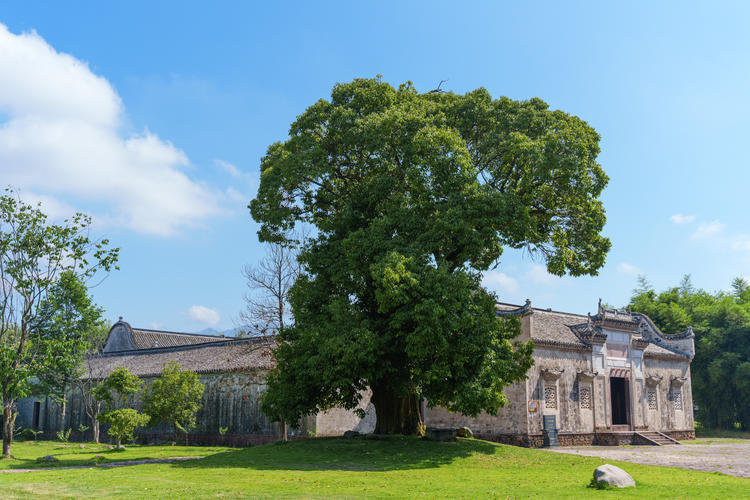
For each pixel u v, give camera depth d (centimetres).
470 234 2408
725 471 2191
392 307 2342
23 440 4628
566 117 2727
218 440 3703
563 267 2767
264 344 3584
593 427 3750
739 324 5594
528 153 2445
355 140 2655
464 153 2473
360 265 2511
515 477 1923
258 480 1803
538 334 3669
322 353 2352
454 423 3647
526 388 3403
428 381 2252
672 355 4456
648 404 4172
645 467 2203
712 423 5609
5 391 2809
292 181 2700
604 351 3931
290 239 2959
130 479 1833
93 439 4375
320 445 2531
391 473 1981
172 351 4716
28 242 2848
